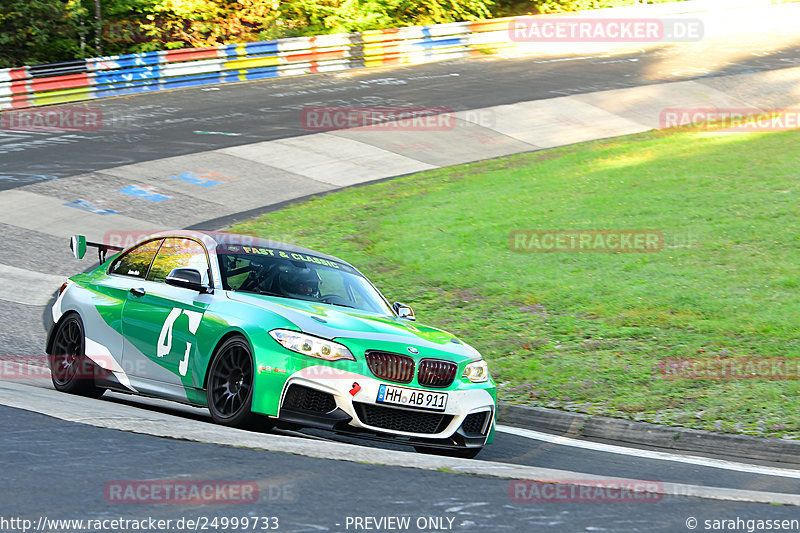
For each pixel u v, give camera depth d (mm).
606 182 53688
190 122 72750
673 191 50156
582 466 18750
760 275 36938
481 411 17984
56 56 102750
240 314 17500
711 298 34844
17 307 34562
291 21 113500
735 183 50438
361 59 97438
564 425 24328
